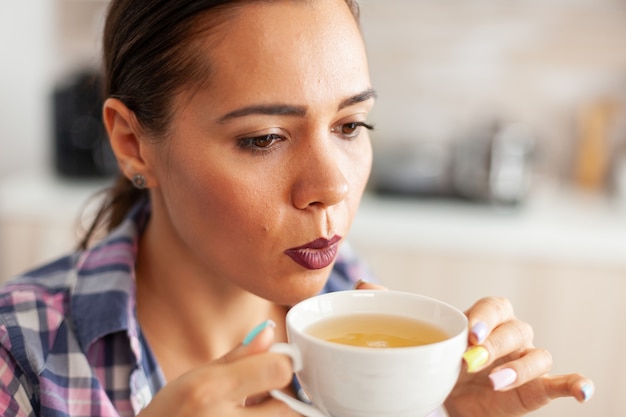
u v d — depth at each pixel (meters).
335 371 0.53
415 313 0.63
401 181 2.18
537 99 2.50
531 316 1.98
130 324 0.82
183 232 0.76
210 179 0.70
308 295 0.73
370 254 2.01
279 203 0.69
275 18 0.66
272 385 0.56
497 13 2.42
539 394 0.74
